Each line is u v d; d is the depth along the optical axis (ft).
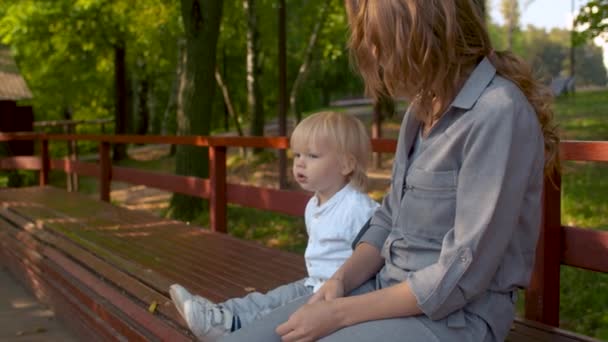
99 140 26.76
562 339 7.56
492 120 4.81
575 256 8.41
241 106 81.25
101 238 14.85
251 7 41.96
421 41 4.79
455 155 5.08
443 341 4.98
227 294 10.05
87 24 52.80
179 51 48.80
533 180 5.06
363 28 5.18
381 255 6.05
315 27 43.73
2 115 56.18
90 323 11.83
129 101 77.77
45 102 76.38
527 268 5.29
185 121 30.32
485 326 5.14
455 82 5.08
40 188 26.12
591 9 26.94
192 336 8.04
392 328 5.02
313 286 7.83
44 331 13.50
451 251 4.83
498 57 5.15
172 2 45.83
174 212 30.96
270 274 11.27
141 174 24.07
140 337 9.33
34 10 49.21
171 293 7.02
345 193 7.64
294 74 70.08
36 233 16.61
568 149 7.98
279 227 27.61
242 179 38.83
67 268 13.24
